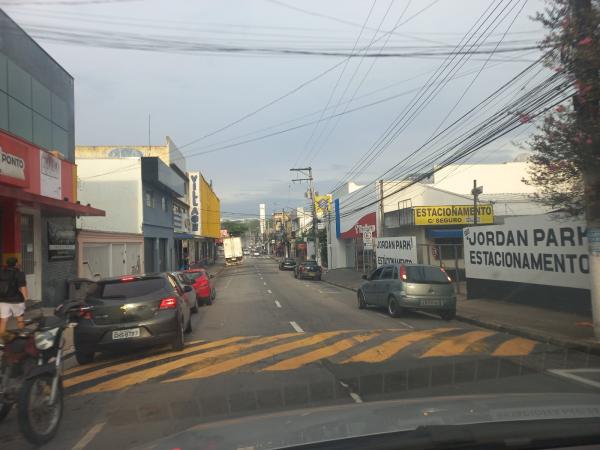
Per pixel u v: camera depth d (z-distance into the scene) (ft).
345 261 153.58
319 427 9.25
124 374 26.84
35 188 51.01
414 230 97.91
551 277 47.75
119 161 96.02
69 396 22.84
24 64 51.44
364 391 21.74
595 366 26.53
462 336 36.76
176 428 17.97
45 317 19.63
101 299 30.81
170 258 130.93
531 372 25.07
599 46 26.61
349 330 40.27
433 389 21.89
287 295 76.38
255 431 9.29
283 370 26.22
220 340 36.50
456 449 8.05
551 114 29.99
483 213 95.14
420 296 46.26
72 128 64.49
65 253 60.49
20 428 16.35
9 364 17.58
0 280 26.58
